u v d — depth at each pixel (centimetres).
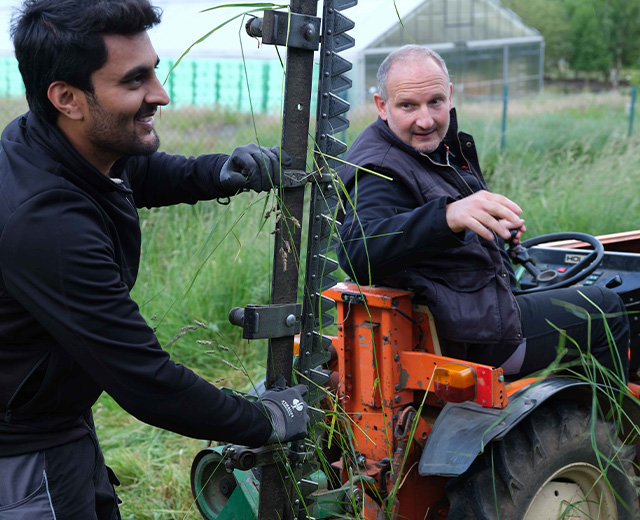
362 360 245
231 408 169
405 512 238
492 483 224
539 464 229
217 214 628
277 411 180
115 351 157
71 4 153
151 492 333
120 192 174
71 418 176
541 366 265
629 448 255
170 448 376
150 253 568
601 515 254
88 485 180
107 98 159
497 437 214
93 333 156
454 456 213
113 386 159
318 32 183
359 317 246
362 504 223
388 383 239
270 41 176
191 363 475
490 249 239
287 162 186
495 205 202
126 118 162
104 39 154
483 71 2427
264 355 470
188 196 212
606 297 277
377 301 237
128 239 179
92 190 165
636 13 4544
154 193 214
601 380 268
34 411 170
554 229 635
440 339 242
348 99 1524
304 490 203
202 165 206
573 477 246
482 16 2380
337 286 252
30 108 163
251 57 1385
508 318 236
